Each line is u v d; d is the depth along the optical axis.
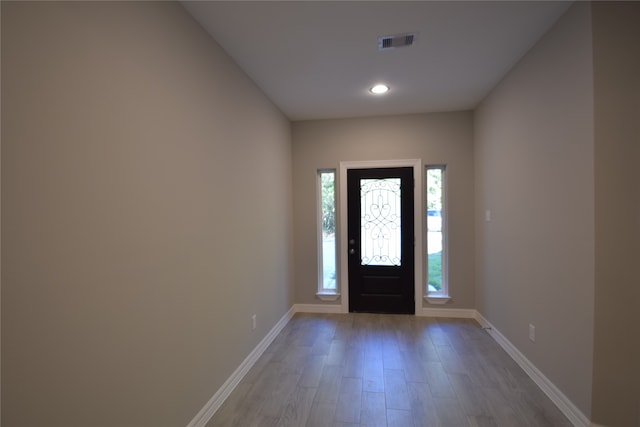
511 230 2.75
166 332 1.62
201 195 1.97
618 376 1.69
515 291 2.68
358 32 2.12
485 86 3.08
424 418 1.96
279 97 3.26
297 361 2.74
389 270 4.00
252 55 2.40
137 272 1.42
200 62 1.99
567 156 1.93
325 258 4.18
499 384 2.33
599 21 1.68
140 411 1.43
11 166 0.93
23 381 0.97
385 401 2.14
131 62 1.40
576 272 1.86
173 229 1.68
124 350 1.34
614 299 1.69
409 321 3.72
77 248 1.13
